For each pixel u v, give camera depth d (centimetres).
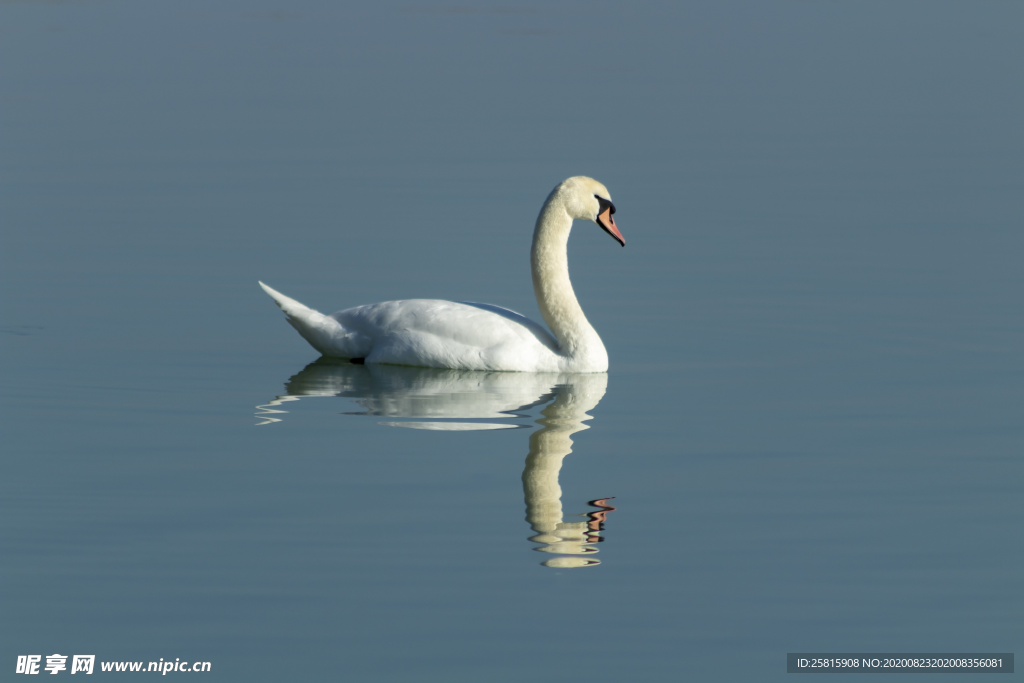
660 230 2644
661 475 1369
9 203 2811
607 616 1053
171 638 1011
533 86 4616
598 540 1198
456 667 977
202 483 1327
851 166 3306
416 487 1323
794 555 1169
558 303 1767
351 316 1830
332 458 1406
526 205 2795
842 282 2256
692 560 1159
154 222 2661
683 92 4562
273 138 3628
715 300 2152
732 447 1461
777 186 3067
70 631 1020
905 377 1752
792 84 4762
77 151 3412
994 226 2647
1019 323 2006
